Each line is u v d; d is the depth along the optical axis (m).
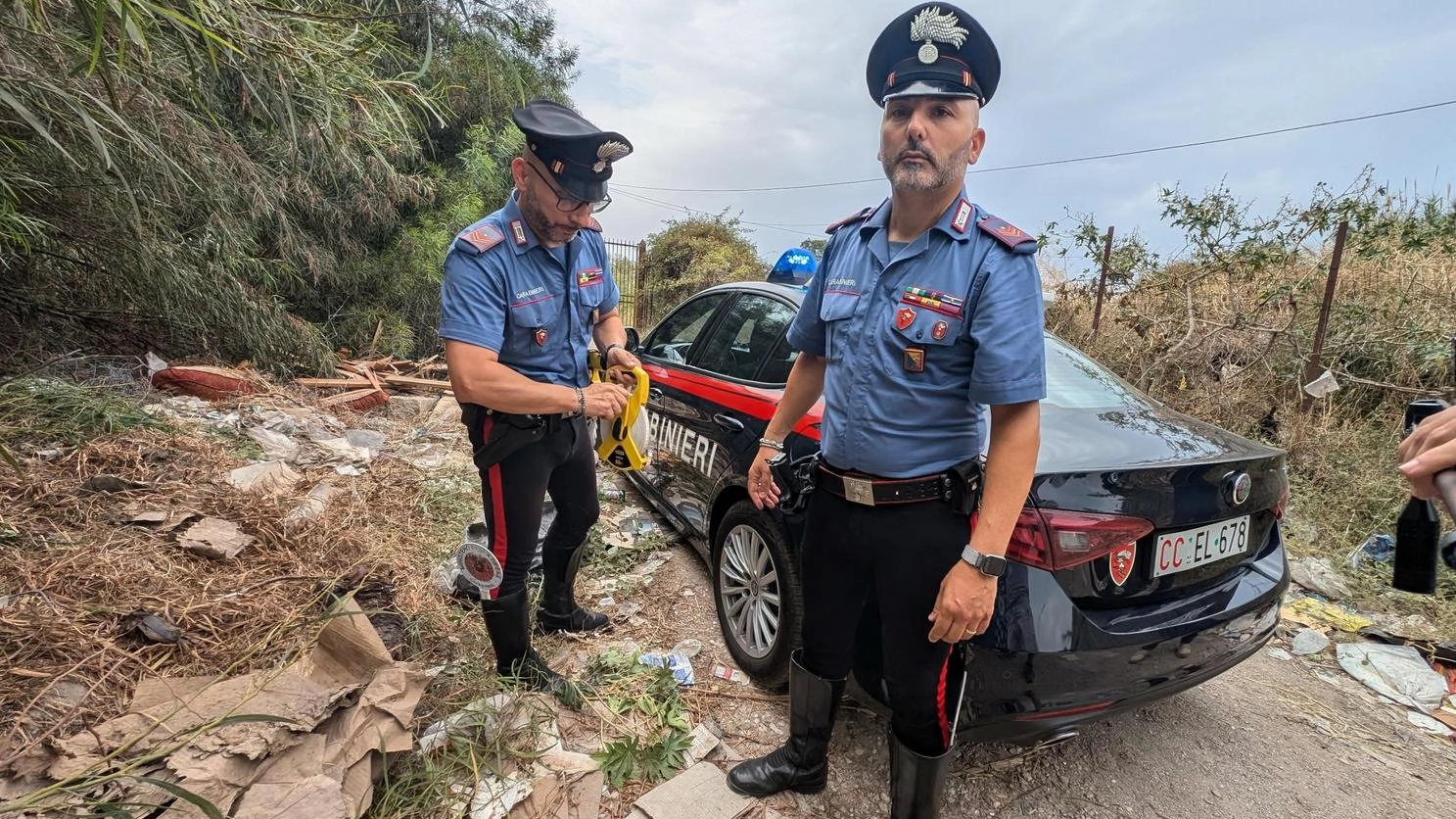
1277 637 2.78
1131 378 5.59
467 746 1.72
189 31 2.16
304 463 3.47
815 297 1.64
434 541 2.84
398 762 1.61
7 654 1.54
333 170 5.56
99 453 2.66
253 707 1.42
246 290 4.95
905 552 1.39
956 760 1.98
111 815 1.15
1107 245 6.21
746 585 2.32
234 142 4.55
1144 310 5.92
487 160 7.61
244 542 2.25
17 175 2.96
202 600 1.91
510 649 1.99
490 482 1.85
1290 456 4.19
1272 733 2.18
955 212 1.33
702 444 2.74
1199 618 1.66
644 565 3.00
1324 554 3.38
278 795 1.24
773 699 2.18
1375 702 2.37
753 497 1.91
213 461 2.94
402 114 3.44
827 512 1.53
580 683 2.10
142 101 3.22
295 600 2.02
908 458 1.37
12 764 1.25
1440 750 2.13
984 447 1.43
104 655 1.61
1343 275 5.27
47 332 4.09
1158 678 1.60
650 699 2.05
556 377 1.90
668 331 3.54
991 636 1.49
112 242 3.76
